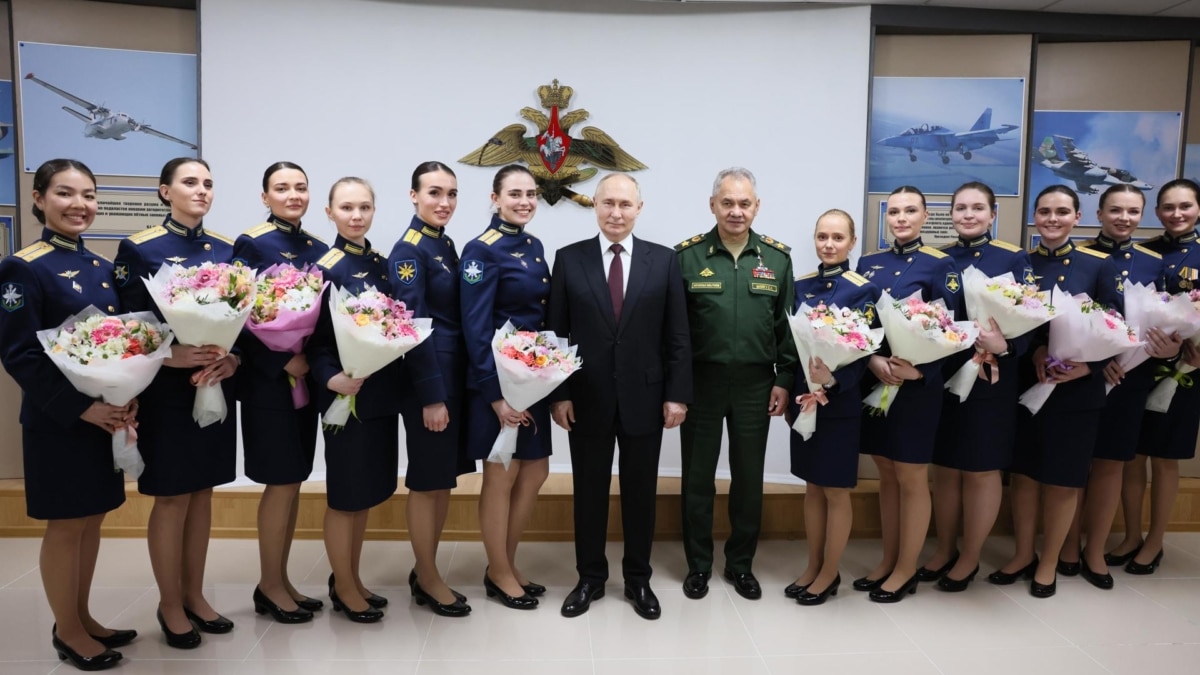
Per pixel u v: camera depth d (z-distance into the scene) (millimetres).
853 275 2781
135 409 2189
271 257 2506
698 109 3773
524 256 2666
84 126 3598
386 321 2273
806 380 2725
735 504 2912
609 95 3768
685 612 2697
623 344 2590
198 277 2152
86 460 2162
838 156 3744
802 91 3742
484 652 2371
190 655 2334
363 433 2479
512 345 2406
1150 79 3871
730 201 2734
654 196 3809
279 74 3621
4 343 2045
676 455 3887
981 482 2879
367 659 2318
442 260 2617
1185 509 3711
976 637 2523
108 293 2258
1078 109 3922
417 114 3715
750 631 2549
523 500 2785
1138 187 3926
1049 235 2961
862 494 3578
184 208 2396
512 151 3758
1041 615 2713
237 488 3502
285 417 2486
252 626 2545
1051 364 2777
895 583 2832
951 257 2850
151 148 3666
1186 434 3100
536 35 3729
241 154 3615
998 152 3848
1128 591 2955
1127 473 3270
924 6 3697
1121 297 2922
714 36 3746
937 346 2510
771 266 2852
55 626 2271
